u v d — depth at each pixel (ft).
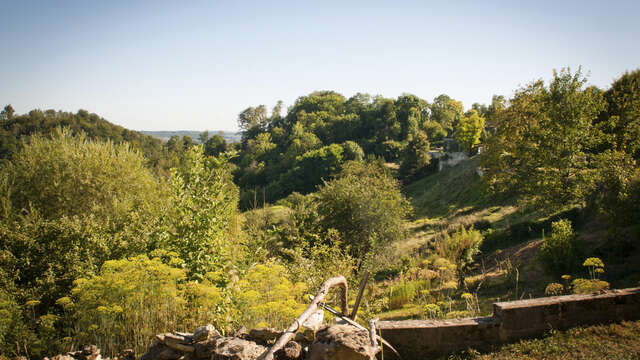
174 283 15.70
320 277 32.07
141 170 53.57
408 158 210.79
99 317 15.07
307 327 11.84
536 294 33.30
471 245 53.98
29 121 193.16
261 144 396.37
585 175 51.60
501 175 73.15
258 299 17.85
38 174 45.50
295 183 278.26
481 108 273.13
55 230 28.66
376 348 10.09
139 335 14.67
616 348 12.56
